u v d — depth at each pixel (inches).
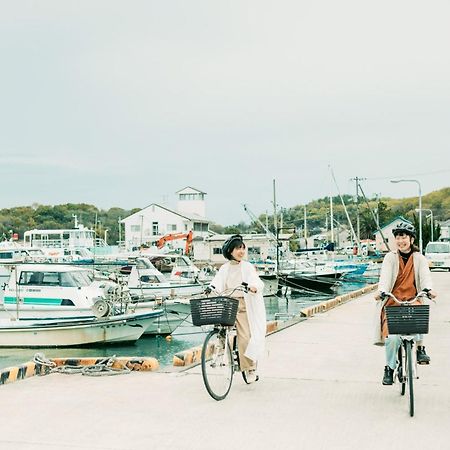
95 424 263.6
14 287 958.4
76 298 935.7
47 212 5748.0
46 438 243.9
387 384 301.4
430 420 265.7
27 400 309.4
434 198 6752.0
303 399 305.7
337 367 390.9
